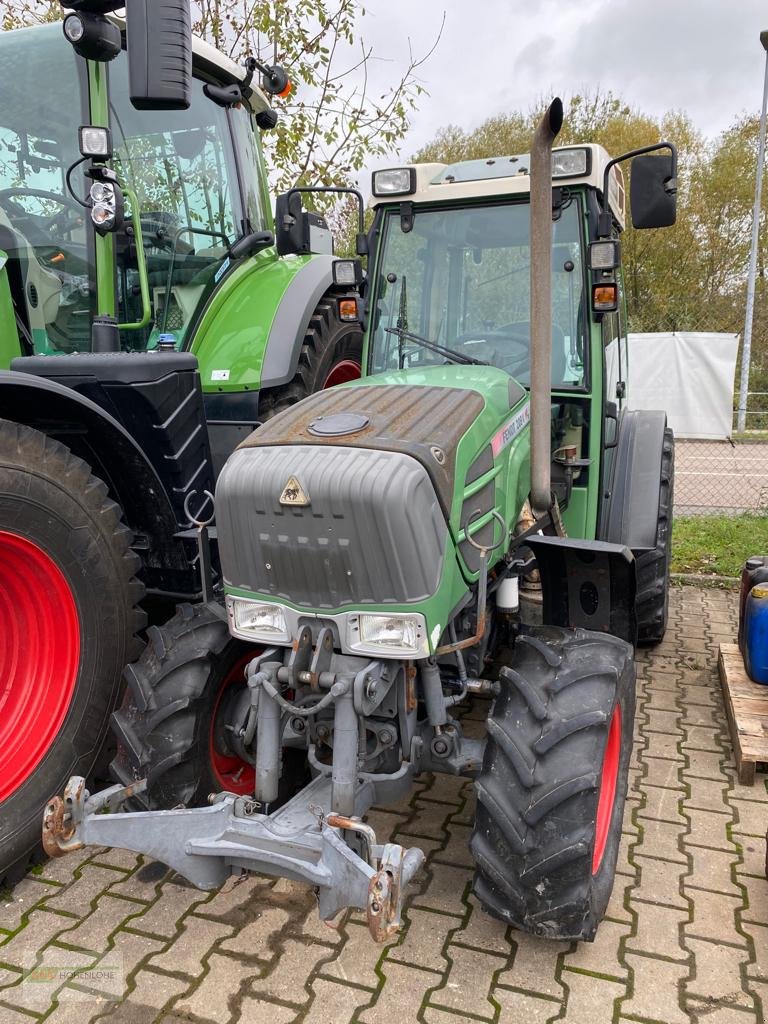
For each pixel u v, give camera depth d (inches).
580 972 92.7
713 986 90.8
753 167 950.4
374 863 80.1
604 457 145.5
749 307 605.6
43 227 137.1
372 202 143.9
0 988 90.9
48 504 105.6
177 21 98.6
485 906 90.0
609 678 93.2
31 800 106.9
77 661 111.5
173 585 127.5
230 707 107.8
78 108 134.6
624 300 185.6
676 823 122.3
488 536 102.1
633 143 885.8
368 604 85.9
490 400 106.2
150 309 144.6
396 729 96.1
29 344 136.9
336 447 88.9
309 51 278.5
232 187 169.6
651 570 169.6
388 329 143.9
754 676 153.8
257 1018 86.5
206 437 131.3
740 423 619.8
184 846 88.3
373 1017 86.4
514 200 136.3
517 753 88.7
